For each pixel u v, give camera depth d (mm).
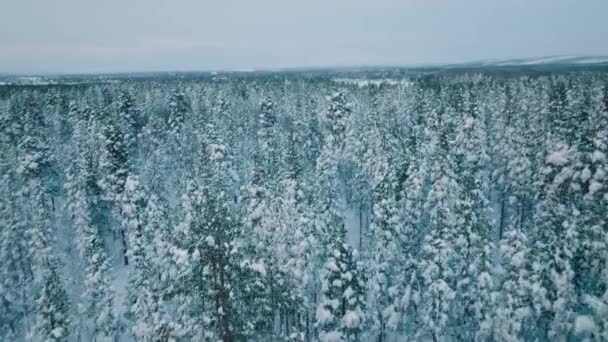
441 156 36812
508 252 23609
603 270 25516
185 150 56406
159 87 109000
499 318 24078
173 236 21688
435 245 26516
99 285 30156
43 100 86000
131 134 60000
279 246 28500
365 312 25000
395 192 36844
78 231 41062
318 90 96188
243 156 62688
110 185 41562
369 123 55219
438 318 26062
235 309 15953
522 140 43562
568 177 30609
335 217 39500
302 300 26578
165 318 21578
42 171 48594
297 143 55000
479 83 106312
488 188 50094
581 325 22266
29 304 37312
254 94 94625
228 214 18391
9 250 37969
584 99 56312
